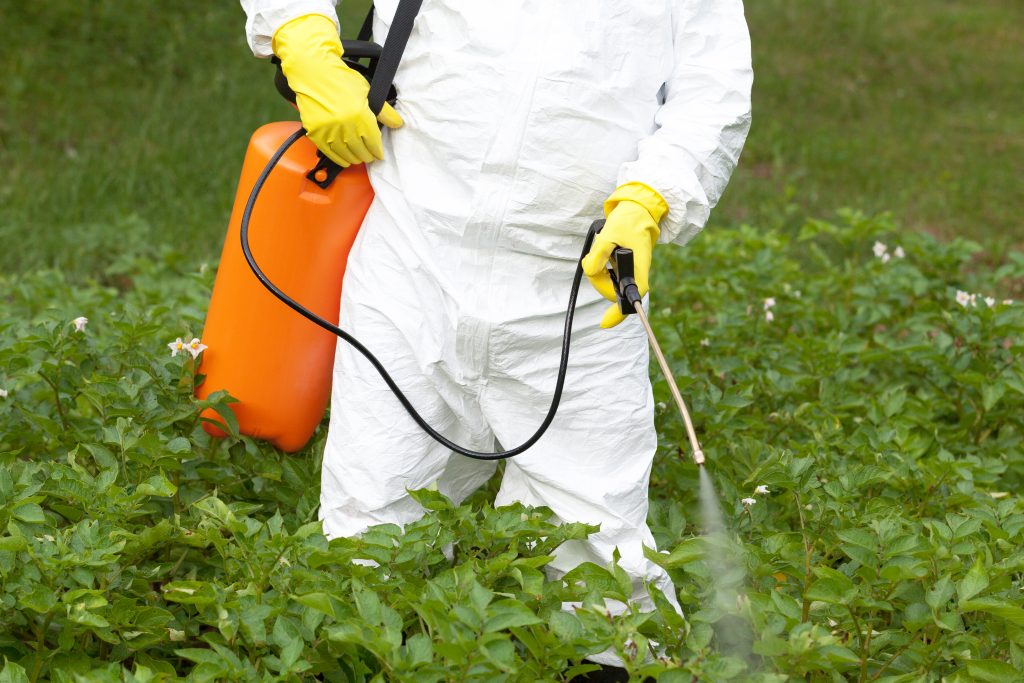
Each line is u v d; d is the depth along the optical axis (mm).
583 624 3408
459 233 3711
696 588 3768
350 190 3977
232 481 4598
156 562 4297
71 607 3314
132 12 13922
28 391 5105
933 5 21516
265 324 4137
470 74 3594
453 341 3787
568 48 3539
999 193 12766
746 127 3748
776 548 3906
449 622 3094
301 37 3783
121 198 10266
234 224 4148
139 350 5082
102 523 3783
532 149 3576
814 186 12594
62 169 10555
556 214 3662
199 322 5996
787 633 3537
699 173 3662
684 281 7641
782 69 17219
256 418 4324
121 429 4211
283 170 3945
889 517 3963
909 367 6520
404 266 3828
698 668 3193
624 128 3648
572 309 3705
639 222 3564
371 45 3893
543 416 3918
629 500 3957
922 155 14133
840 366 6340
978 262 10516
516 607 3143
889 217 8156
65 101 12039
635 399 3973
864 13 19844
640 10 3623
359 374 3928
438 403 3928
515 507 3867
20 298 7223
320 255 4035
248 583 3621
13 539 3422
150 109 12219
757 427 5430
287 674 3205
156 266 8312
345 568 3584
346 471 3961
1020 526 4285
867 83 17250
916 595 3861
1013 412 6145
